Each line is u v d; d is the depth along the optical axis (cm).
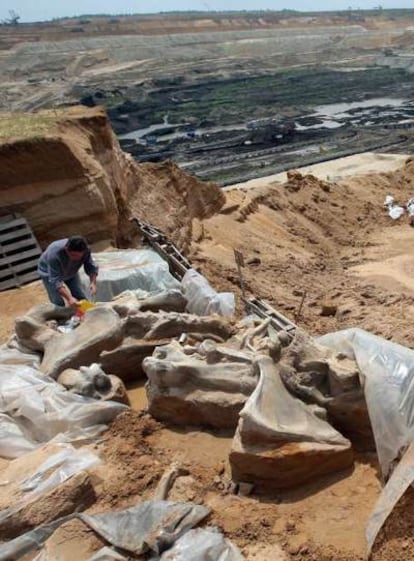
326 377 562
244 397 571
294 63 9262
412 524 447
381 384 523
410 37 11162
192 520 470
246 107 5500
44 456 547
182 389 591
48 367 671
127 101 5834
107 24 11562
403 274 1758
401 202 2528
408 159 3127
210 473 536
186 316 702
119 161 1585
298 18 15062
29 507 484
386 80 7094
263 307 907
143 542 445
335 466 520
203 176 3225
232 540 461
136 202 1662
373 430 519
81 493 499
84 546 453
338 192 2466
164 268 986
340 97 5981
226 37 11444
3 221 1195
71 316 770
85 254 812
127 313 709
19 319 725
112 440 582
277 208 2198
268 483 511
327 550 449
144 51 9594
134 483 524
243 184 3027
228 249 1805
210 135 4350
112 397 624
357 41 11425
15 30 10675
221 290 1330
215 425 589
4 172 1203
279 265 1756
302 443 509
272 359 572
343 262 1917
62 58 8538
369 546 445
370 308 1407
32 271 1168
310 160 3488
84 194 1289
